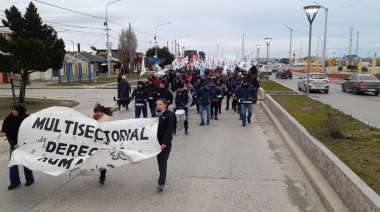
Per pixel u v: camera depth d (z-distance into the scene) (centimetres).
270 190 638
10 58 1852
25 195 626
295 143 957
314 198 597
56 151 645
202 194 623
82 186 670
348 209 506
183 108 1177
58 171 618
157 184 678
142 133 655
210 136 1148
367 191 454
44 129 650
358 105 1919
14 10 1989
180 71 3025
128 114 1714
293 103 1741
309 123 1064
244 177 714
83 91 3155
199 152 930
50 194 630
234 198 603
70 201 597
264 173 740
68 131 654
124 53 6581
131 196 617
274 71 8394
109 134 658
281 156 881
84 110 1795
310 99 1983
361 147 764
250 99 1341
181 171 759
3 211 557
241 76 1953
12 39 1933
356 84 2625
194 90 1686
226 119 1515
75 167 617
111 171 762
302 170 756
